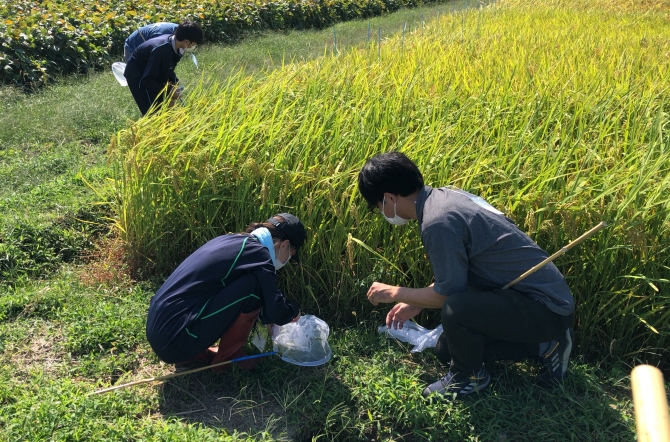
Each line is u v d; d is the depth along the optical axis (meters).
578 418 3.20
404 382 3.37
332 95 5.27
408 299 3.21
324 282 4.12
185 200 4.34
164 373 3.52
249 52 12.14
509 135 4.60
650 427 1.18
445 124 4.75
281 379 3.51
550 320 3.10
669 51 8.07
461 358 3.23
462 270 3.03
